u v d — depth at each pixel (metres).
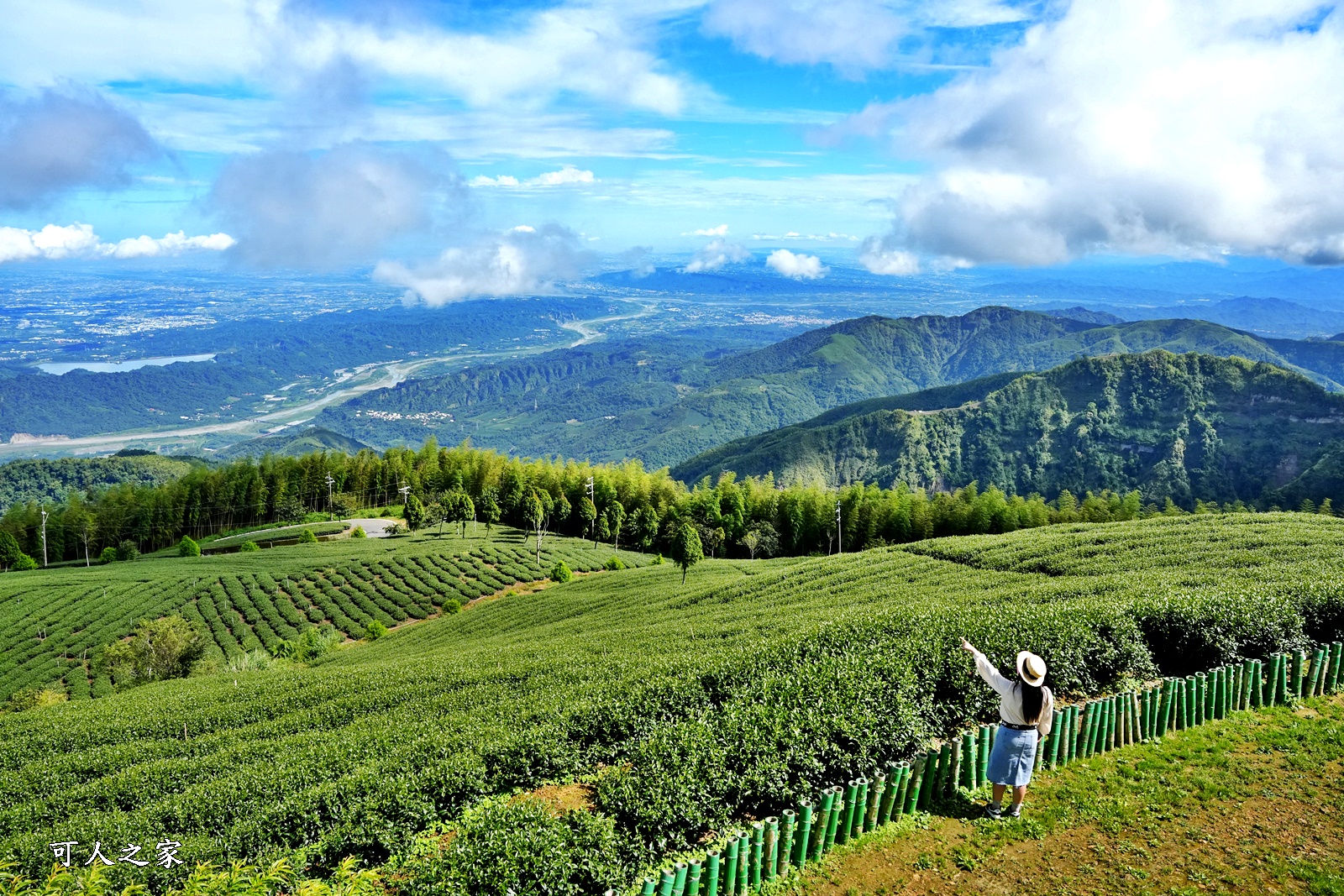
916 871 12.38
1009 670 18.33
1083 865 12.21
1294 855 12.09
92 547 122.50
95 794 24.95
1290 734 16.19
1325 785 14.06
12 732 38.03
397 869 15.59
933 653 18.69
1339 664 18.55
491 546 108.00
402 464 152.12
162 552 120.44
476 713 26.11
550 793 18.14
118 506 124.75
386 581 92.81
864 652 20.06
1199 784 14.32
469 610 78.88
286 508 138.62
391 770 19.88
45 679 70.25
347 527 127.44
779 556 120.00
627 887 12.38
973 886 11.94
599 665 33.03
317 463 146.38
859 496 116.44
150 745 31.50
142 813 20.52
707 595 63.72
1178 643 20.44
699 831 13.59
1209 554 45.28
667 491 132.75
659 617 57.41
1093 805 13.77
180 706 39.47
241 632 79.56
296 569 98.06
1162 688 16.67
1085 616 20.80
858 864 12.62
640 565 102.56
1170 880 11.70
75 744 34.56
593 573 97.31
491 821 12.95
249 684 44.78
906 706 16.05
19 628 80.19
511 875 11.64
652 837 13.09
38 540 118.88
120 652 65.81
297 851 16.22
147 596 89.19
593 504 122.75
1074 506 116.25
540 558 100.69
